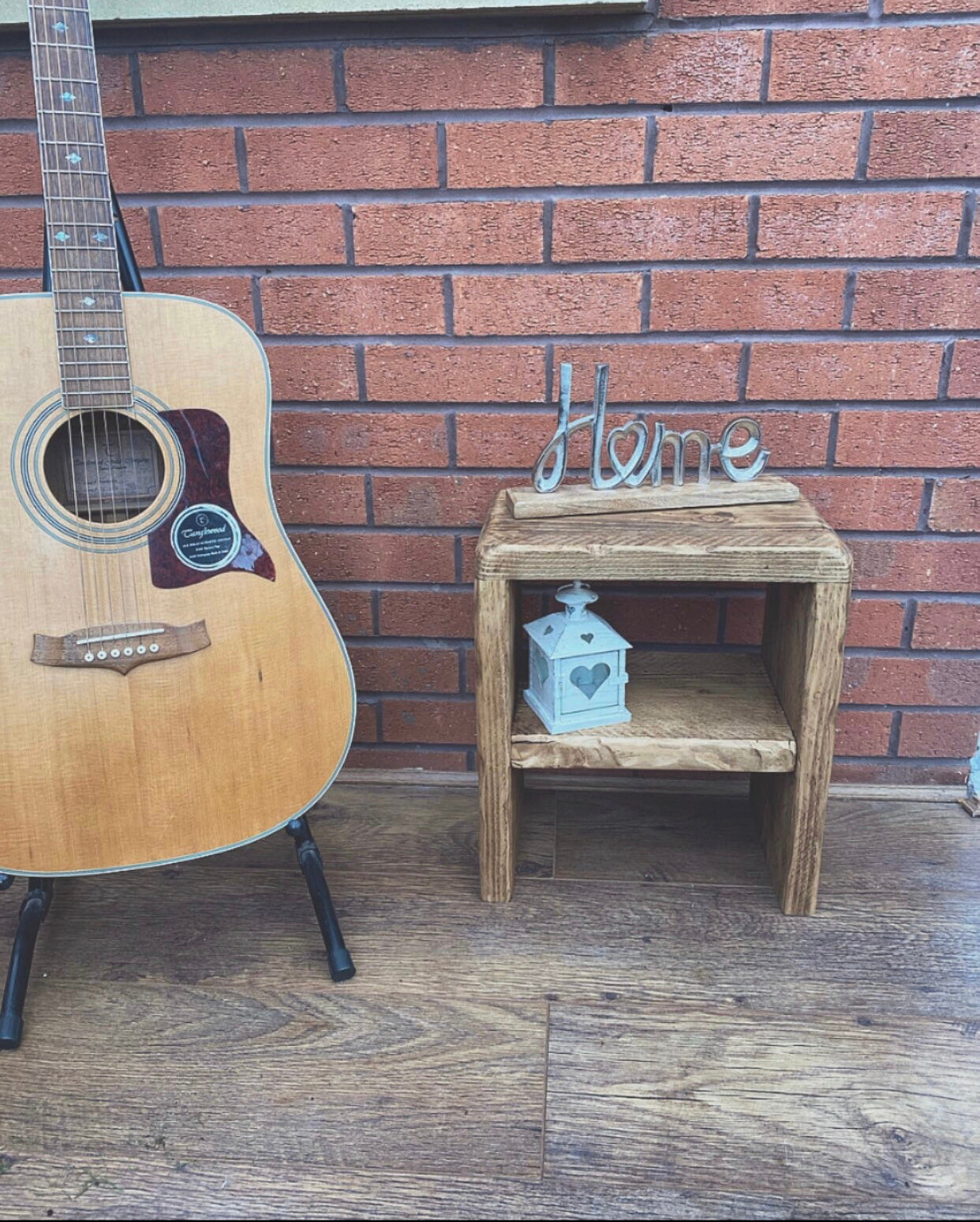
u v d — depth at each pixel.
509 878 1.49
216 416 1.22
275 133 1.43
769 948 1.40
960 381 1.49
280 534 1.27
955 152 1.38
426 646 1.72
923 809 1.71
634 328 1.51
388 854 1.62
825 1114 1.15
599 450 1.43
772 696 1.52
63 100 1.14
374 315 1.52
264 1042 1.26
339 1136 1.13
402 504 1.64
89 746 1.21
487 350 1.53
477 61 1.38
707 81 1.38
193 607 1.23
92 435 1.24
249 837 1.29
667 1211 1.04
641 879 1.55
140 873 1.59
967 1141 1.11
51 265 1.15
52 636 1.18
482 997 1.32
